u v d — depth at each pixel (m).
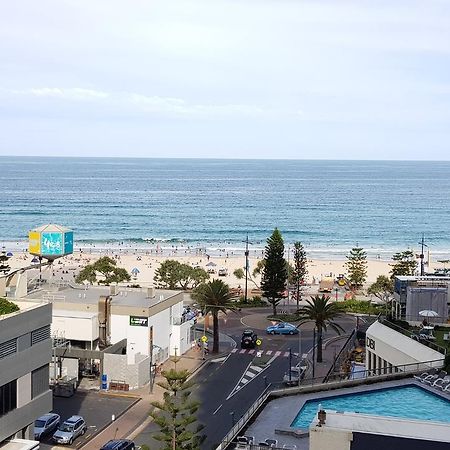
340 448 28.73
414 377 44.72
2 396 41.16
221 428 55.75
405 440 28.11
